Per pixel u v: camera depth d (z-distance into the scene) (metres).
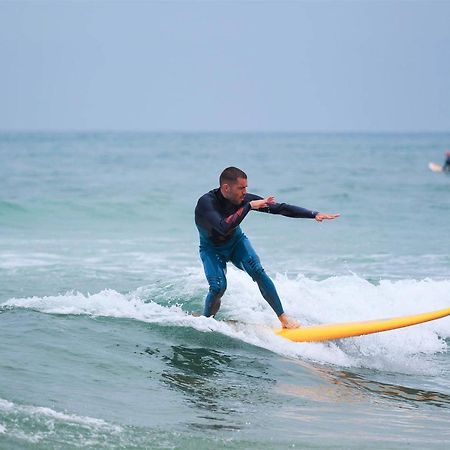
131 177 159.00
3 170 181.00
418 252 57.62
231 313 33.34
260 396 24.64
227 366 27.33
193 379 25.67
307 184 137.25
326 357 29.81
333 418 23.06
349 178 156.00
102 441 19.55
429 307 36.81
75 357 26.39
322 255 55.91
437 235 68.31
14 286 42.09
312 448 20.28
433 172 181.50
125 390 23.88
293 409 23.66
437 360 31.05
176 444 19.84
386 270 49.38
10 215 80.88
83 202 91.44
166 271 48.41
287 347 29.97
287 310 34.25
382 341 32.00
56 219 80.06
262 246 60.72
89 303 32.78
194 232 71.88
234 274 38.25
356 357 30.41
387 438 21.47
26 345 27.03
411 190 122.31
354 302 36.69
